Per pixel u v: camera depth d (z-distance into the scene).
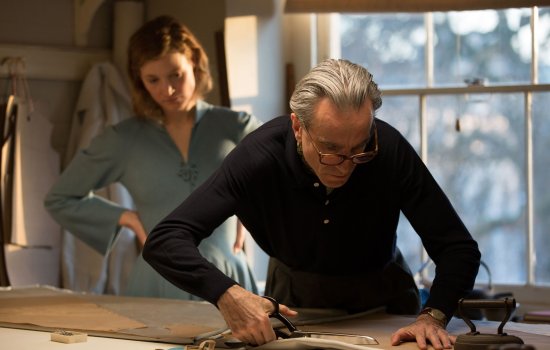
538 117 3.14
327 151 1.72
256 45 3.38
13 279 3.44
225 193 1.92
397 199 1.97
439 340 1.73
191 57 2.73
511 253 3.20
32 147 3.52
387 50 3.38
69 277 3.56
